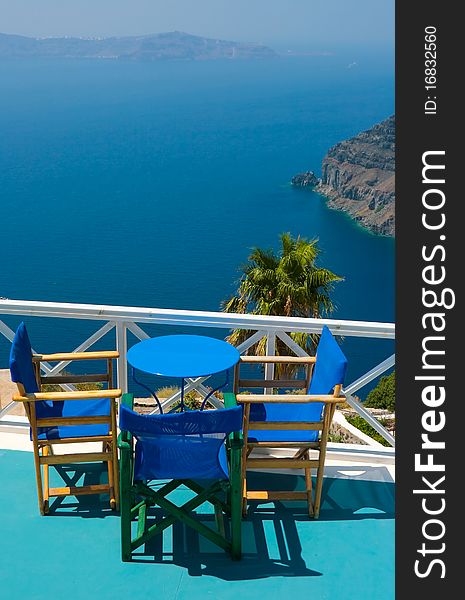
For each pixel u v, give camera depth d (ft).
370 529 11.85
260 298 56.08
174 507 10.85
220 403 14.52
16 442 14.23
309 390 12.67
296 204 523.70
